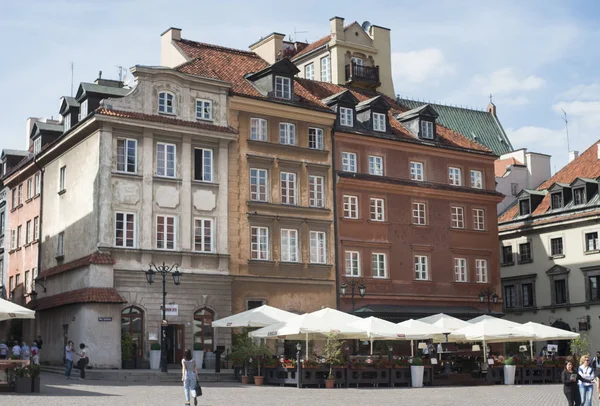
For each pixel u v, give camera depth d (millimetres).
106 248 43156
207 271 46062
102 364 41906
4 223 61562
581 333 60562
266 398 30078
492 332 42875
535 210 66438
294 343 48000
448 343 53719
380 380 39062
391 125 57469
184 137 46375
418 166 56844
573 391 25078
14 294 56281
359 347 51438
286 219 49656
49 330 47000
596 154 66250
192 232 46031
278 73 51125
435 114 58250
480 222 59531
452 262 57156
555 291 63219
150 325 43875
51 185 50969
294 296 49531
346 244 52125
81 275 43906
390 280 53750
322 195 51812
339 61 63531
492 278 59125
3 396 28766
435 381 41719
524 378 44031
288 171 50500
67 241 47438
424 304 55188
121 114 44219
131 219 44312
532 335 43875
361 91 62719
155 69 45781
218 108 48125
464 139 61062
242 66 54156
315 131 52375
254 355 38938
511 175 76250
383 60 66625
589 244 61031
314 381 37469
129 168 44719
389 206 54719
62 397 28625
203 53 53594
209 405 26875
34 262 52875
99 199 43438
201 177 47031
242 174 48562
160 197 45219
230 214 47688
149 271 40969
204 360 44969
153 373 39344
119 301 42406
